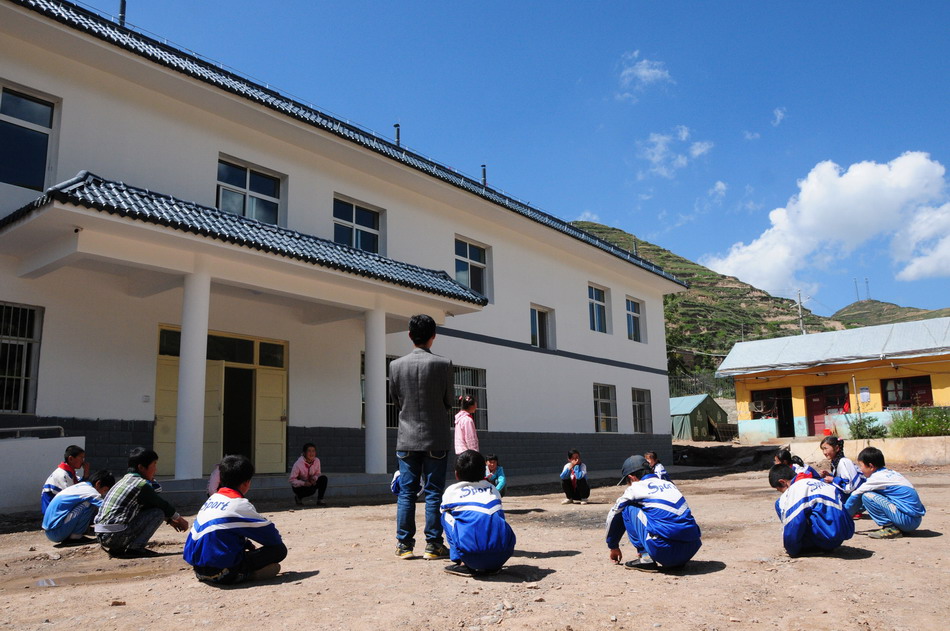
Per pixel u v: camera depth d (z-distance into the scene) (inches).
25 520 309.9
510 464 697.0
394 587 160.9
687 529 173.6
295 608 142.6
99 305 413.1
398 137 704.4
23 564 214.5
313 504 396.8
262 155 521.3
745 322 3900.1
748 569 181.5
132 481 225.5
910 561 188.9
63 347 394.3
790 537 195.6
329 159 571.8
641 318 992.9
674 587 160.1
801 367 1071.0
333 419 542.3
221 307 480.4
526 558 203.2
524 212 724.0
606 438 847.1
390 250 613.6
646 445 927.0
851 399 1029.2
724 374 1154.0
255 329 499.5
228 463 177.0
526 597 151.3
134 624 133.7
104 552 228.7
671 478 682.8
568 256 844.0
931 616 135.3
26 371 383.6
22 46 398.6
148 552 228.4
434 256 658.2
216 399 469.7
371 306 498.9
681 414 1349.7
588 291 889.5
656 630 127.2
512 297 742.5
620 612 138.6
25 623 137.2
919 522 230.4
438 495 199.0
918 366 970.1
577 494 403.2
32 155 402.6
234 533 169.2
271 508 373.7
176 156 466.3
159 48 462.0
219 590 163.2
